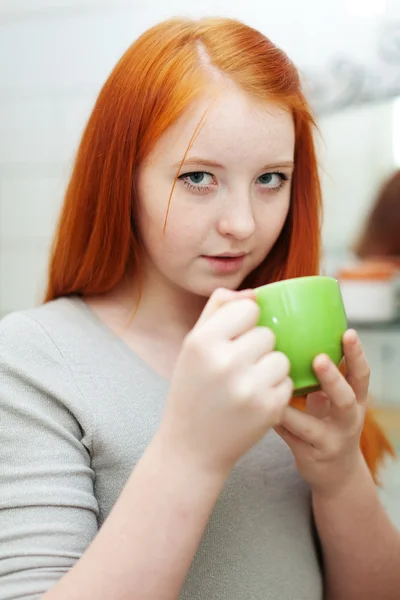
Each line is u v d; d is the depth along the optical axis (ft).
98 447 1.78
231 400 1.37
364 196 4.28
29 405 1.72
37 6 4.85
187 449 1.42
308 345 1.57
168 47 1.83
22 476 1.62
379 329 4.18
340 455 1.80
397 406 4.17
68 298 2.13
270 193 1.91
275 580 1.91
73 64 4.84
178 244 1.83
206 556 1.82
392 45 4.27
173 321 2.10
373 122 4.30
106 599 1.36
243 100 1.76
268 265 2.33
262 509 1.97
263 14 4.47
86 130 2.07
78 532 1.61
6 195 5.01
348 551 1.97
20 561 1.53
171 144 1.78
